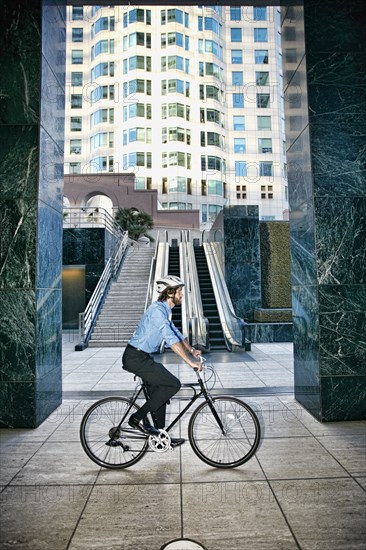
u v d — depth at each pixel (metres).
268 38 41.25
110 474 3.57
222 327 11.94
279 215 39.84
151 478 3.48
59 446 4.26
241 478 3.46
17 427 4.86
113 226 20.47
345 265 5.11
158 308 3.60
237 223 14.62
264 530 2.71
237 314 14.38
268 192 40.06
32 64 5.21
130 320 13.49
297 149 5.80
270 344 12.41
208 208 38.97
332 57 5.34
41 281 5.17
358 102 5.30
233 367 8.68
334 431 4.62
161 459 3.88
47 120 5.46
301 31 5.48
